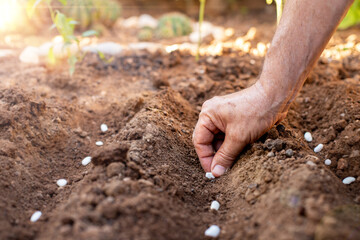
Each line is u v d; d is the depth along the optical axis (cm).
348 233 42
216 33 109
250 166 54
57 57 85
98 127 68
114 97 75
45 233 47
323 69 81
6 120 58
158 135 59
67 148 63
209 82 79
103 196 48
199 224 50
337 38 97
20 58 84
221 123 56
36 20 104
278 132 58
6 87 67
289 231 44
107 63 85
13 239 47
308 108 71
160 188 51
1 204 50
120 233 44
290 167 51
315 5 48
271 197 48
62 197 54
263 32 110
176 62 87
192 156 60
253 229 47
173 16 115
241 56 90
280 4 62
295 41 50
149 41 107
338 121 63
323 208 44
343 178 56
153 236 45
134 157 54
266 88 53
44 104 64
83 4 106
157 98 67
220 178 57
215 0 154
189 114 69
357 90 68
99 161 52
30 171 57
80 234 44
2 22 100
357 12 92
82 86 77
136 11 153
